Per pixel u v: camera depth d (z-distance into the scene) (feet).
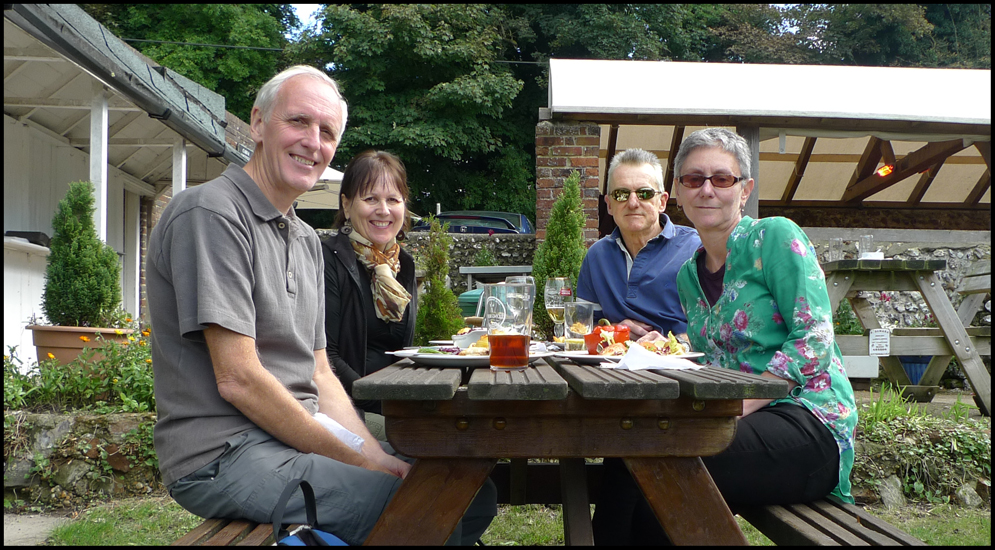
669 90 23.40
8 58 17.84
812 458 6.17
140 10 65.77
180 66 63.00
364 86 65.05
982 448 12.32
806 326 6.56
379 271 9.26
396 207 9.46
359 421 7.12
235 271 5.74
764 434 6.14
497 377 4.93
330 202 40.47
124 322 17.16
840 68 26.68
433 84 68.80
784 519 5.83
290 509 5.39
